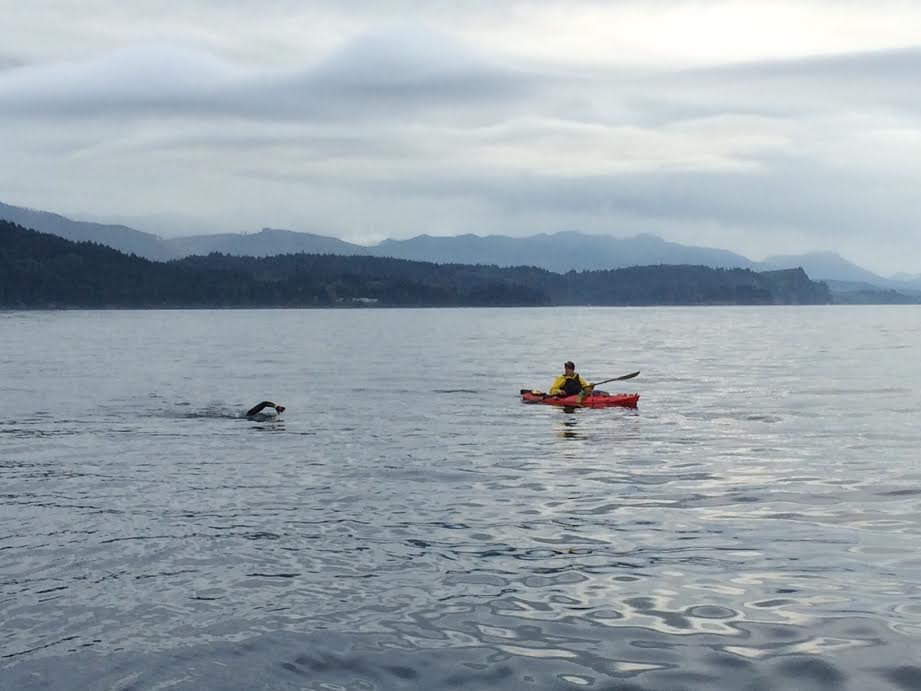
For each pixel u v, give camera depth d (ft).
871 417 63.87
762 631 21.30
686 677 18.89
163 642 21.18
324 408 70.03
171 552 28.35
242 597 24.14
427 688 18.69
